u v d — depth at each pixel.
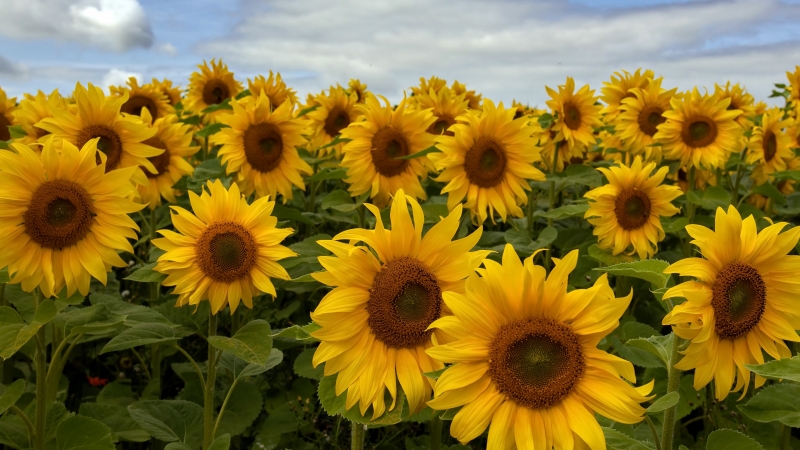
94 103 1.22
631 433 0.89
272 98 2.15
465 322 0.68
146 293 1.70
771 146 1.85
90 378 1.41
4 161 0.93
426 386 0.76
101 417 1.11
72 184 0.97
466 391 0.68
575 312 0.68
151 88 2.52
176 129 1.53
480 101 2.54
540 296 0.68
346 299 0.76
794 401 0.80
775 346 0.76
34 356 1.11
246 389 1.20
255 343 0.88
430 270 0.78
